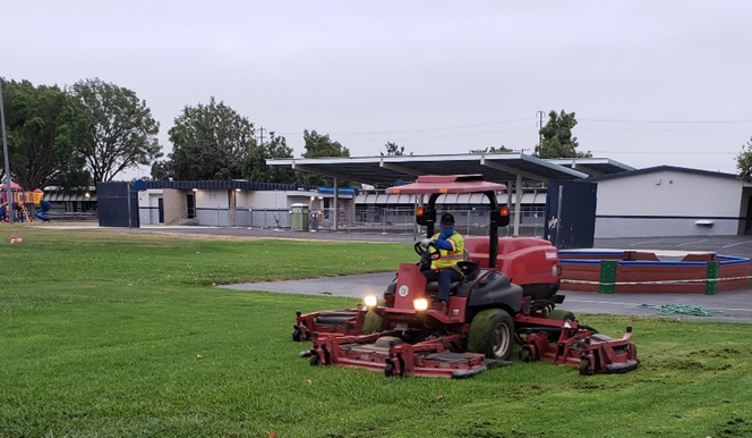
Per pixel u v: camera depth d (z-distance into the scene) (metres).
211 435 4.79
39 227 41.69
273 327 9.70
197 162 75.25
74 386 6.10
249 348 8.01
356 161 41.44
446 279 7.29
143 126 78.88
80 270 17.52
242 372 6.69
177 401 5.63
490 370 6.89
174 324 9.82
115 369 6.80
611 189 38.78
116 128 76.75
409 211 51.59
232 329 9.48
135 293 13.50
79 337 8.62
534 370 6.98
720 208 37.31
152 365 7.00
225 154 77.12
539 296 8.67
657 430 4.85
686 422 5.06
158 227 46.53
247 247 27.42
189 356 7.50
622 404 5.58
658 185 38.22
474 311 7.49
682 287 15.55
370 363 6.84
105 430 4.88
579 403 5.63
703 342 8.87
